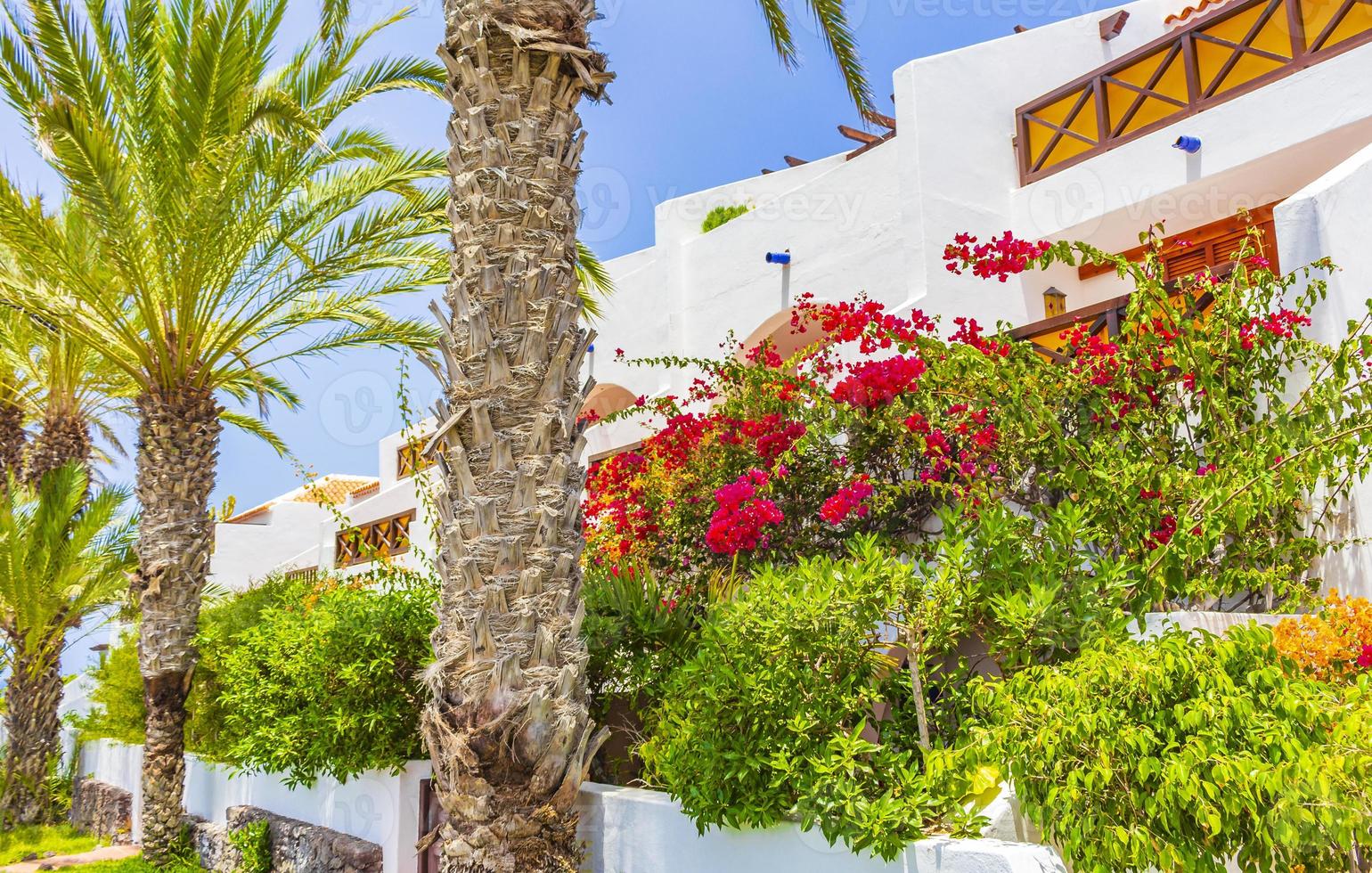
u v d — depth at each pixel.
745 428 8.17
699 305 14.16
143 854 11.62
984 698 4.29
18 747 15.73
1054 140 11.08
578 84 6.02
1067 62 12.16
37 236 9.84
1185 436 6.64
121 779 15.72
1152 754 3.81
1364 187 6.04
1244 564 6.03
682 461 8.68
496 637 5.39
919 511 7.54
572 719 5.43
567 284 5.84
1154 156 10.00
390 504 20.77
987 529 5.14
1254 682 3.76
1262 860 3.58
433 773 5.58
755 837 5.07
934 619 4.88
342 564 15.45
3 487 14.67
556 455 5.61
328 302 12.35
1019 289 11.13
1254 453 5.14
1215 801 3.54
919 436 6.77
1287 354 6.13
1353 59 8.46
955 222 10.98
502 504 5.48
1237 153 9.25
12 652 15.66
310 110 10.30
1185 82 9.89
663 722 5.74
